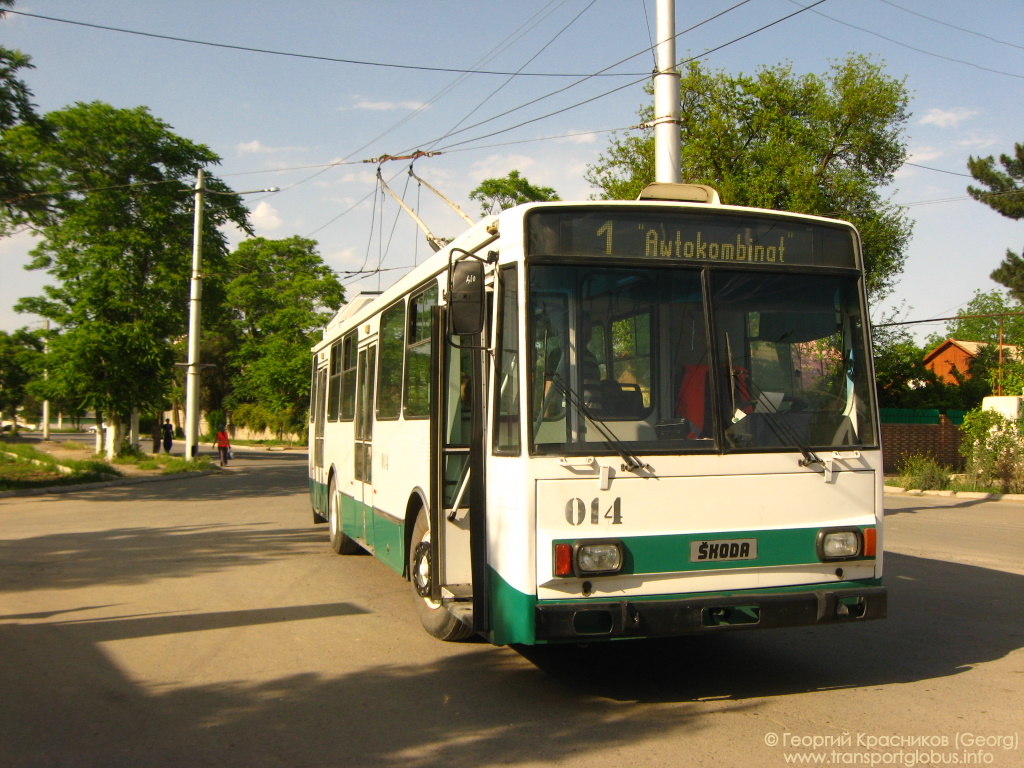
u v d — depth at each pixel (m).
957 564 10.77
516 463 5.14
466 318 5.32
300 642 7.14
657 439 5.27
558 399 5.19
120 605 8.61
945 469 23.81
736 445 5.39
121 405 33.94
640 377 5.33
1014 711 5.28
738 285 5.58
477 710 5.40
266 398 58.41
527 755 4.63
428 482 6.91
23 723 5.24
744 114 26.00
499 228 5.62
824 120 25.59
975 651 6.71
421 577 7.10
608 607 5.02
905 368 33.66
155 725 5.19
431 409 6.20
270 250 60.56
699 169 25.75
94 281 33.72
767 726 5.04
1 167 20.42
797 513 5.46
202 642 7.15
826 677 6.04
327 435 12.67
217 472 32.50
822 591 5.38
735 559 5.28
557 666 6.39
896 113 25.36
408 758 4.62
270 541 13.33
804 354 5.65
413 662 6.53
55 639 7.27
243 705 5.55
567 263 5.34
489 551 5.50
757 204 24.78
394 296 8.48
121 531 14.67
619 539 5.11
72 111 34.09
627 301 5.38
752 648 6.85
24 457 32.44
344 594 9.12
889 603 8.47
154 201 35.22
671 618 5.07
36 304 34.56
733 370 5.47
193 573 10.45
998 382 28.38
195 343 32.59
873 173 26.05
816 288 5.75
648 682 5.97
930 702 5.46
